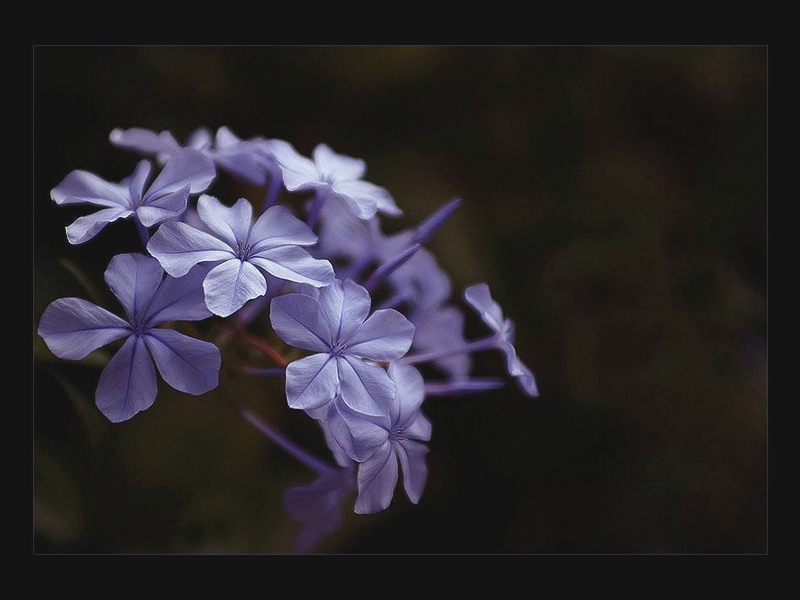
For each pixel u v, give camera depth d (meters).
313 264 0.24
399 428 0.24
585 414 0.34
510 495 0.33
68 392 0.26
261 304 0.26
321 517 0.26
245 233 0.24
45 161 0.30
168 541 0.31
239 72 0.33
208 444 0.31
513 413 0.34
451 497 0.33
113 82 0.32
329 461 0.32
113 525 0.30
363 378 0.24
